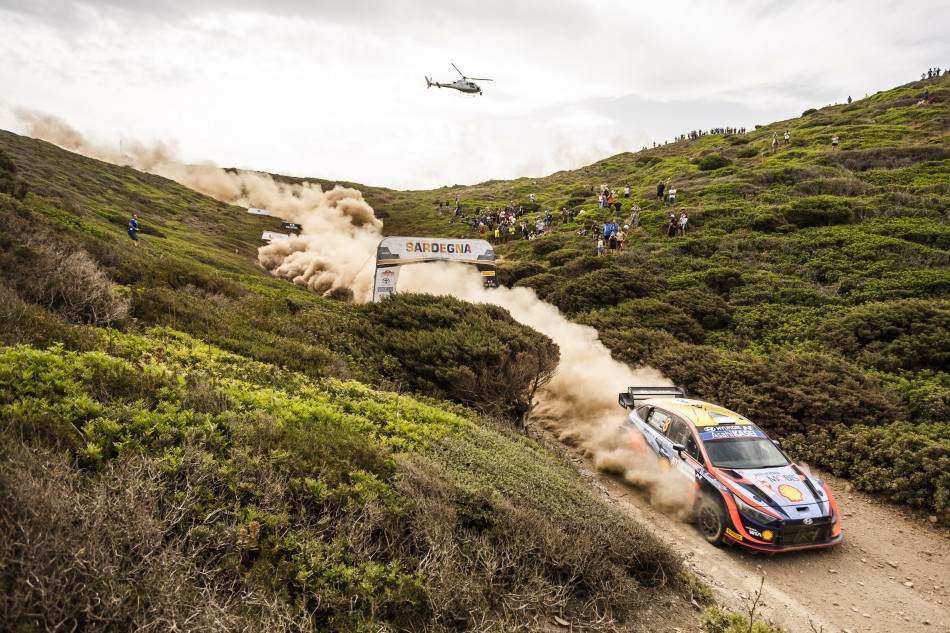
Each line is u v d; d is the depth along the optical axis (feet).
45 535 9.43
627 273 72.74
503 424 32.73
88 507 10.66
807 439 33.86
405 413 25.62
